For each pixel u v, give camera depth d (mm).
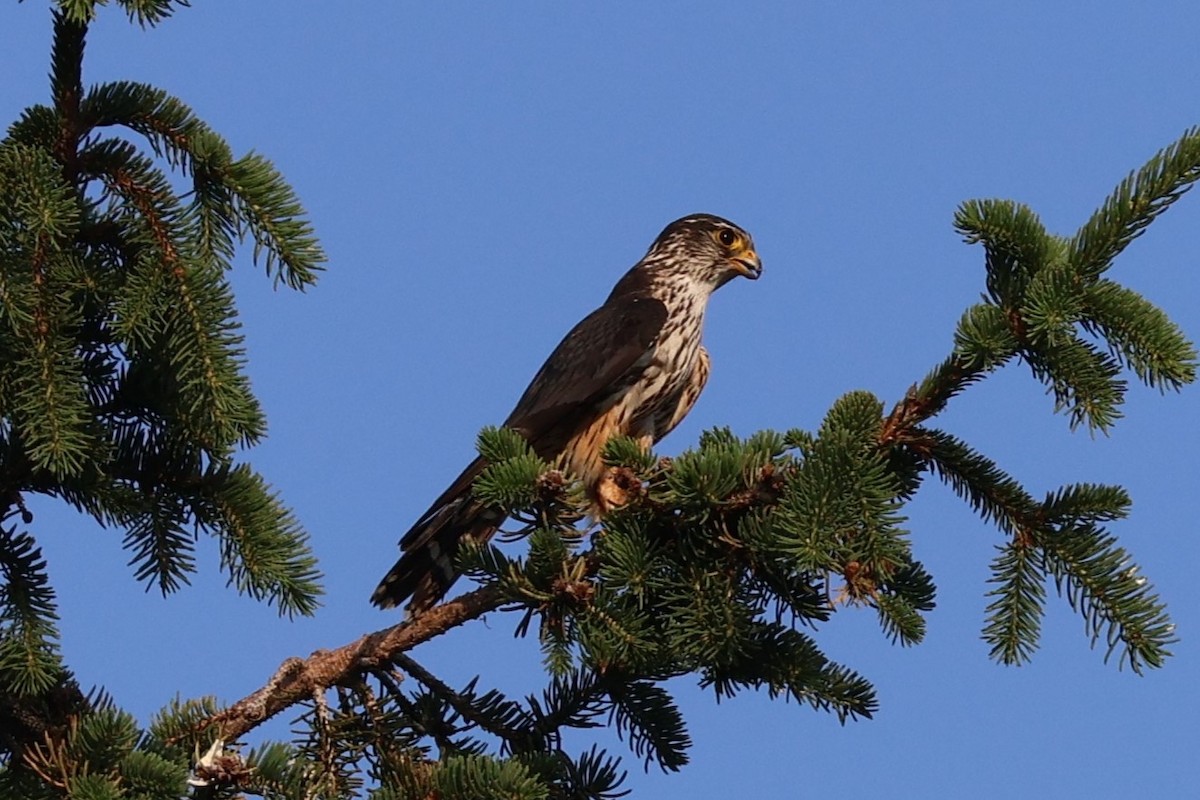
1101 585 10133
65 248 10375
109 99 10656
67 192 10352
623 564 10039
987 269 10461
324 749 10172
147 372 10797
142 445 10945
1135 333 9695
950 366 10172
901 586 10656
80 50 10445
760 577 10516
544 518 10211
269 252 10703
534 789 9039
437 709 10586
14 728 10188
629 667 10305
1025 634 10320
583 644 10047
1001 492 10414
